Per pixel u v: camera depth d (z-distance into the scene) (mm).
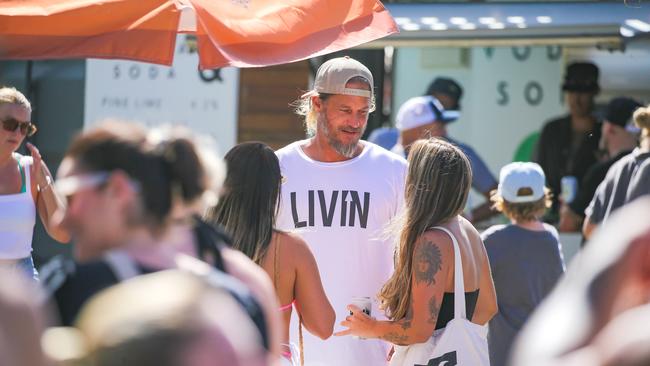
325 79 10539
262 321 5496
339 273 10367
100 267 5273
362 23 10234
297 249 8672
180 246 5887
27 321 4250
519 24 14492
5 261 10945
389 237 10328
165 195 5375
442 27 14477
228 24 9516
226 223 8523
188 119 16641
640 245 3488
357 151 10742
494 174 17516
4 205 10938
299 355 9102
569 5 15703
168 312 3395
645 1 15039
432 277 8938
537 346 3461
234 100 16547
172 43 9555
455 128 17625
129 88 16734
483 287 9594
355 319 9242
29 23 9523
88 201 5332
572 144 17109
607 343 3119
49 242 16844
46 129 17266
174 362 3324
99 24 9539
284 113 16688
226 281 5473
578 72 16969
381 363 10195
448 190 9188
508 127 17469
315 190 10453
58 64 17188
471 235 9516
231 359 3400
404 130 15531
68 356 3955
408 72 17719
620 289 3488
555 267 11695
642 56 16656
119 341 3336
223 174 5836
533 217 11789
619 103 16000
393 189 10586
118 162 5312
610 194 13047
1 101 10867
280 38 9750
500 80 17469
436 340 9039
